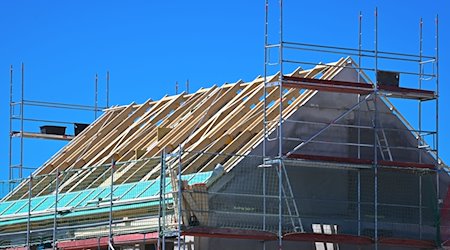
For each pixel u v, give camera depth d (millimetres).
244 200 33094
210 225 32562
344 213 34750
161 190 32156
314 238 33250
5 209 40281
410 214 35656
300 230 33875
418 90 35156
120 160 38625
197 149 35031
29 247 37375
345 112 34938
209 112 37906
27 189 41719
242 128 35312
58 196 38312
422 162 36562
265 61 34062
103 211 35844
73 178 39906
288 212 33781
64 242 36844
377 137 35875
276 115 35375
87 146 41750
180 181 31531
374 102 34562
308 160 33281
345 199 34844
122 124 41906
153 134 39062
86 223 36562
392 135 36250
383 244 34625
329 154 35000
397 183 35656
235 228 32531
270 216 33375
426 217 35875
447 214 36438
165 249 35344
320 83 33750
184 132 37188
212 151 34750
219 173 32719
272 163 33125
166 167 34000
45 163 42125
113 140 41344
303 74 37188
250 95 37094
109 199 35219
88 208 35844
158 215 33375
